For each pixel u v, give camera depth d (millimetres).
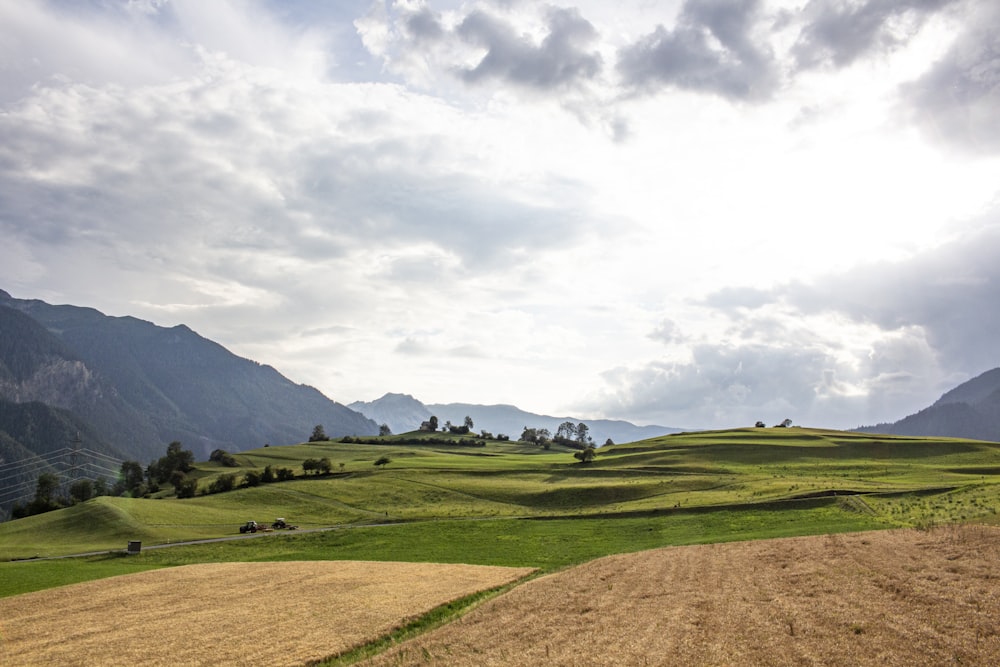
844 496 79438
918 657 22484
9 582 55031
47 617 39844
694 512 79250
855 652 23391
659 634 27688
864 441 171500
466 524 84062
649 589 37062
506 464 170625
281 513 111188
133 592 46438
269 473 148875
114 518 99688
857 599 30328
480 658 27156
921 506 68250
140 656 31000
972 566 34656
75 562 73250
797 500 78688
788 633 26172
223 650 31438
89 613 40438
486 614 34812
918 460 138125
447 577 48125
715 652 24641
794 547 46688
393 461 181875
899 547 42094
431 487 130375
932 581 32438
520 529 78062
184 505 113875
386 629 34000
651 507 88938
